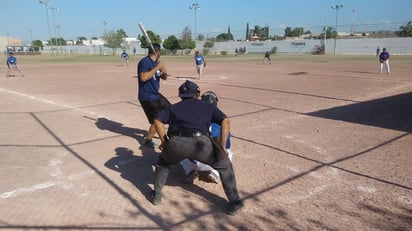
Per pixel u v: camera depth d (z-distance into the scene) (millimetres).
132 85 16078
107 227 3617
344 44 60594
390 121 7965
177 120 3967
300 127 7527
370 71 22391
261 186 4547
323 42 62219
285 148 6059
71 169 5230
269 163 5348
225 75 20734
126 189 4543
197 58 18812
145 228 3605
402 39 54469
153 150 6125
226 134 4023
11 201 4195
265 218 3781
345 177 4805
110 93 13312
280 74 21031
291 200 4172
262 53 70312
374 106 9891
